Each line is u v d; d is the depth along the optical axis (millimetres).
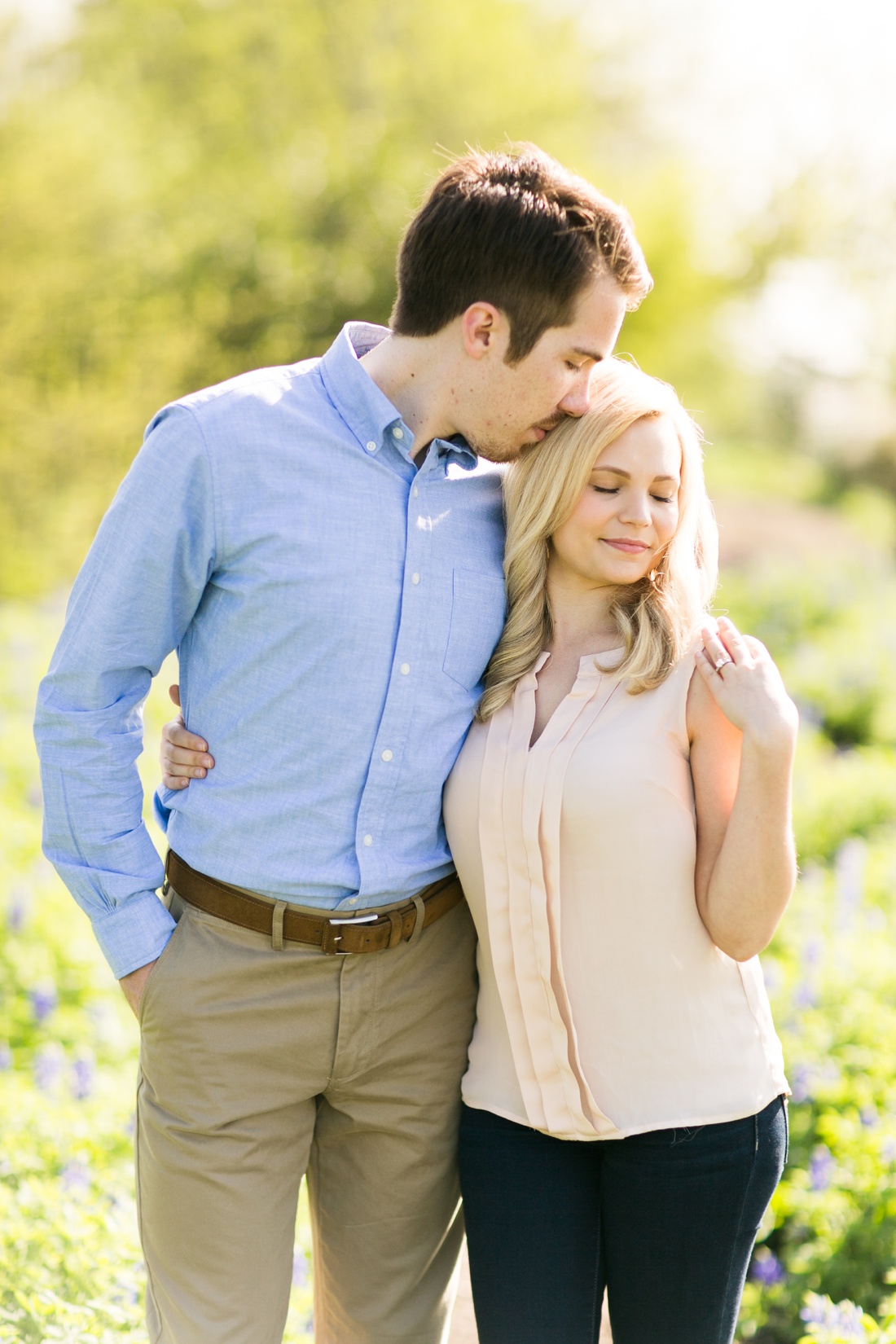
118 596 2211
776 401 34375
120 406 15625
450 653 2328
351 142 21234
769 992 4648
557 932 2275
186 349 16812
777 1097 2328
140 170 19516
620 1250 2305
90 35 22625
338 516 2211
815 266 28047
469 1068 2455
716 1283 2268
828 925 5578
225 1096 2256
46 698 2268
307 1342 2996
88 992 4961
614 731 2297
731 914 2209
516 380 2283
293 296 19922
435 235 2268
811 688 11609
